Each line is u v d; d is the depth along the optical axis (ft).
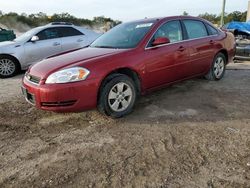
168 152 10.87
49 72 13.02
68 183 9.18
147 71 15.05
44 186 9.06
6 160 10.68
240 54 30.25
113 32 17.74
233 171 9.53
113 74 13.93
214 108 15.42
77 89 12.69
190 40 17.76
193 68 18.15
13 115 15.16
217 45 19.97
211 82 20.79
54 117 14.73
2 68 26.43
